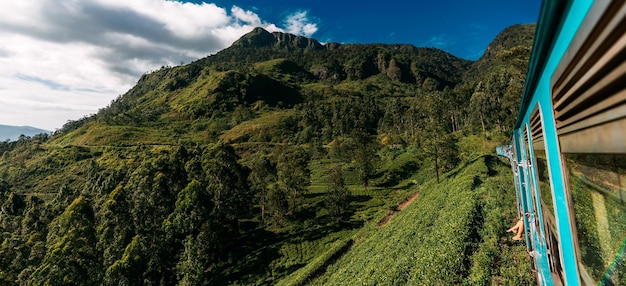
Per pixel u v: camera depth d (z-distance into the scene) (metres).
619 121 2.04
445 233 22.95
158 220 49.09
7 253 47.78
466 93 99.88
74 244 40.03
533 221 8.98
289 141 167.88
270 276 44.12
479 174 39.44
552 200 4.77
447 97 104.31
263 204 64.56
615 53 1.84
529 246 11.47
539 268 8.54
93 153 136.38
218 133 178.88
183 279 41.16
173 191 53.69
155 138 160.12
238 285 43.03
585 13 2.16
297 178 69.31
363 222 57.16
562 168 3.85
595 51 2.13
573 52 2.59
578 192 3.52
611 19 1.76
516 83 54.25
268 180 72.94
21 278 42.12
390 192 73.81
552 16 2.97
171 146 137.62
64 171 120.50
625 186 2.34
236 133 175.25
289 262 46.62
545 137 4.52
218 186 56.62
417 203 47.84
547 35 3.38
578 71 2.61
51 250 38.88
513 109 59.78
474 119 85.38
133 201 49.34
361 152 83.94
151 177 53.97
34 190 106.62
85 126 175.25
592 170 2.96
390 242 33.19
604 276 2.94
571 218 3.76
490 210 24.80
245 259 48.78
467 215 23.73
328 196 63.00
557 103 3.65
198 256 42.28
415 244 26.83
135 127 173.88
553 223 5.14
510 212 23.55
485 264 17.02
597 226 3.09
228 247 51.66
